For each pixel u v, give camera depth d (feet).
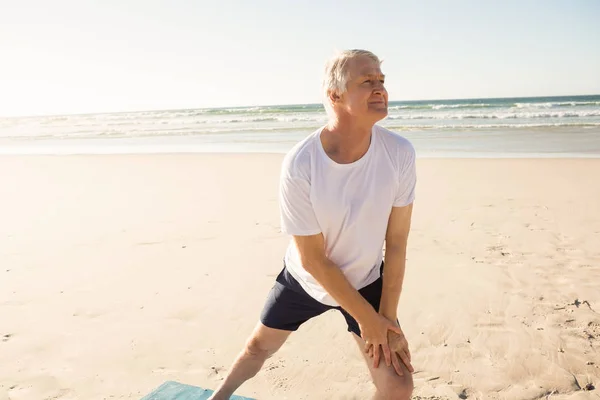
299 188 6.51
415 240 18.89
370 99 6.11
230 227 21.27
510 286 14.38
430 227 20.54
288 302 7.75
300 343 11.76
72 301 14.20
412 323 12.50
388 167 6.62
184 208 25.20
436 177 31.94
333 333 12.17
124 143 70.74
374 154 6.57
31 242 19.93
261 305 13.66
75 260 17.63
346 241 6.81
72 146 68.74
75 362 11.08
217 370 10.69
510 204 23.99
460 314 12.82
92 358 11.23
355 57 6.17
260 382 10.23
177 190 30.37
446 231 19.92
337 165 6.45
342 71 6.16
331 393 9.82
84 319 13.10
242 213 23.68
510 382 9.98
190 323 12.79
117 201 27.53
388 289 7.00
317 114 124.98
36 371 10.76
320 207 6.54
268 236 19.83
